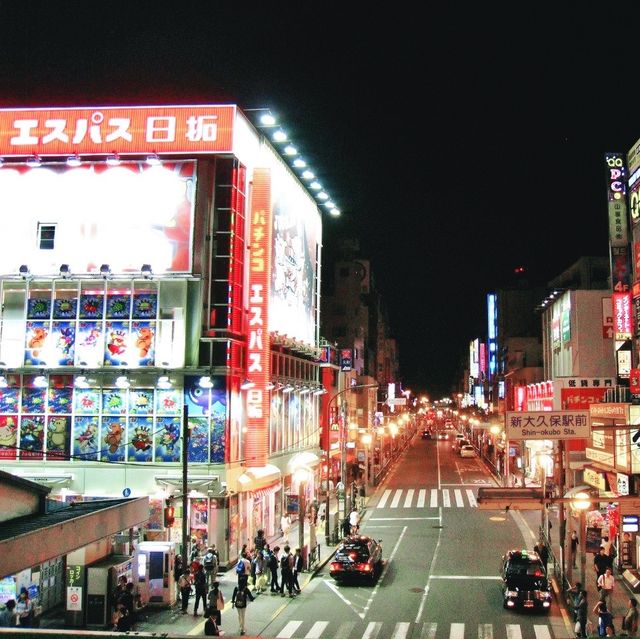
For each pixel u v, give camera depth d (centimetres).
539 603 2470
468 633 2267
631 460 3027
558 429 2220
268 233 3381
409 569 3241
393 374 15375
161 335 3138
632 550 3025
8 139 3234
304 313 4559
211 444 3095
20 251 3189
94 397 3156
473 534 4094
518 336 9394
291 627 2341
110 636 559
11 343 3175
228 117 3178
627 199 3841
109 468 3105
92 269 3161
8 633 574
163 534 3056
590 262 6338
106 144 3203
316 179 4519
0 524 1303
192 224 3150
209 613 2092
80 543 1318
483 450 9131
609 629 2064
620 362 3734
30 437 3150
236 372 3231
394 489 6184
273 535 3912
